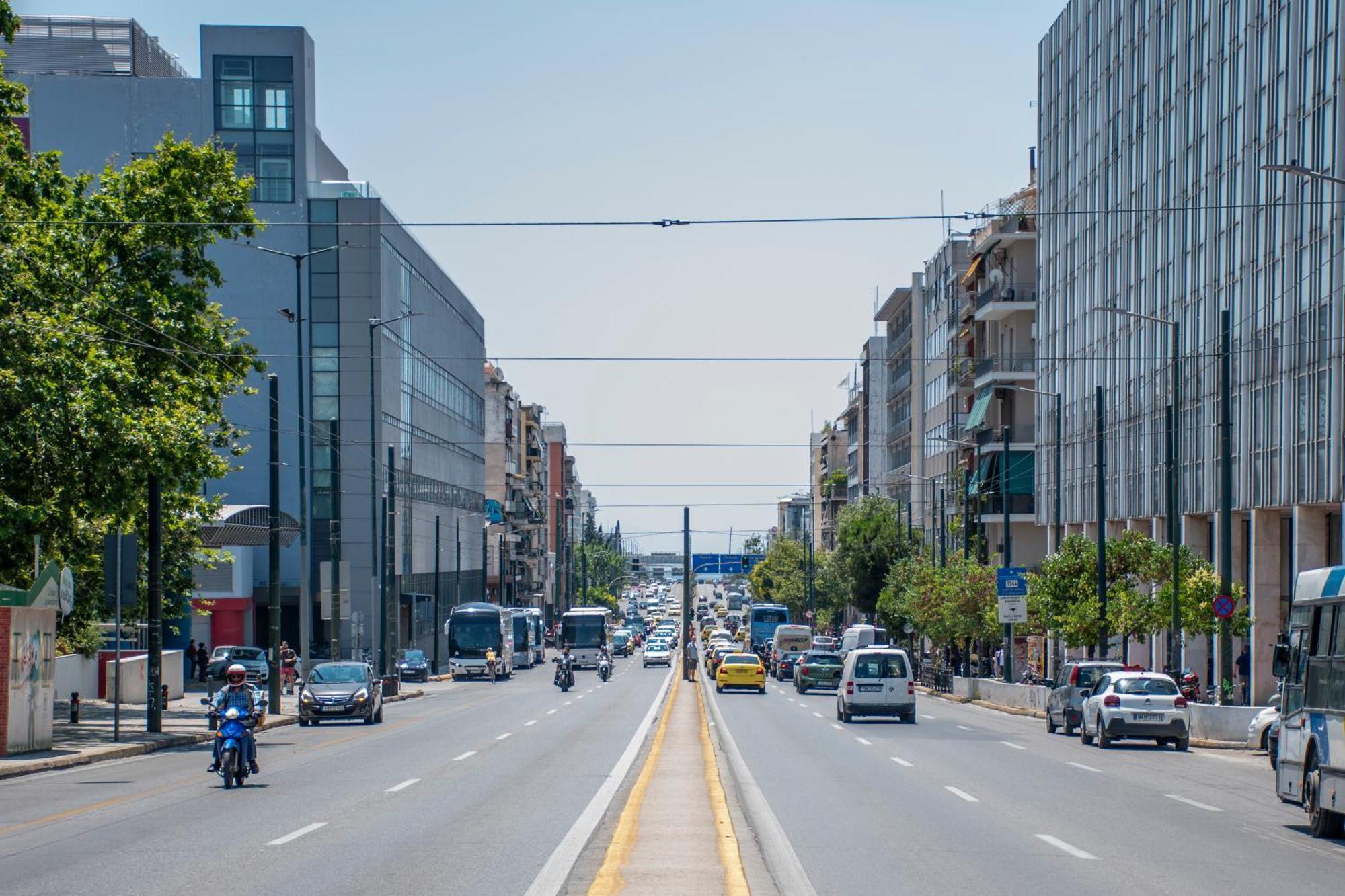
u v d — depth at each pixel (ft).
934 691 241.55
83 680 175.01
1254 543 177.17
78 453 115.03
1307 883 46.01
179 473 120.37
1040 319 281.33
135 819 61.11
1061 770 90.12
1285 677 66.03
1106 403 237.86
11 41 118.32
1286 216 168.25
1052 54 275.39
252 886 42.55
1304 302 163.12
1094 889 43.68
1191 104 201.77
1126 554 175.42
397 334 299.38
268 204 279.28
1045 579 179.63
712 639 373.61
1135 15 226.38
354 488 279.69
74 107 275.59
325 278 280.31
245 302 279.28
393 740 115.75
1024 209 289.74
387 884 42.73
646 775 80.02
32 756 95.91
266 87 280.10
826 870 46.78
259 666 211.20
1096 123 246.68
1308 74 162.71
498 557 476.95
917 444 401.49
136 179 130.11
